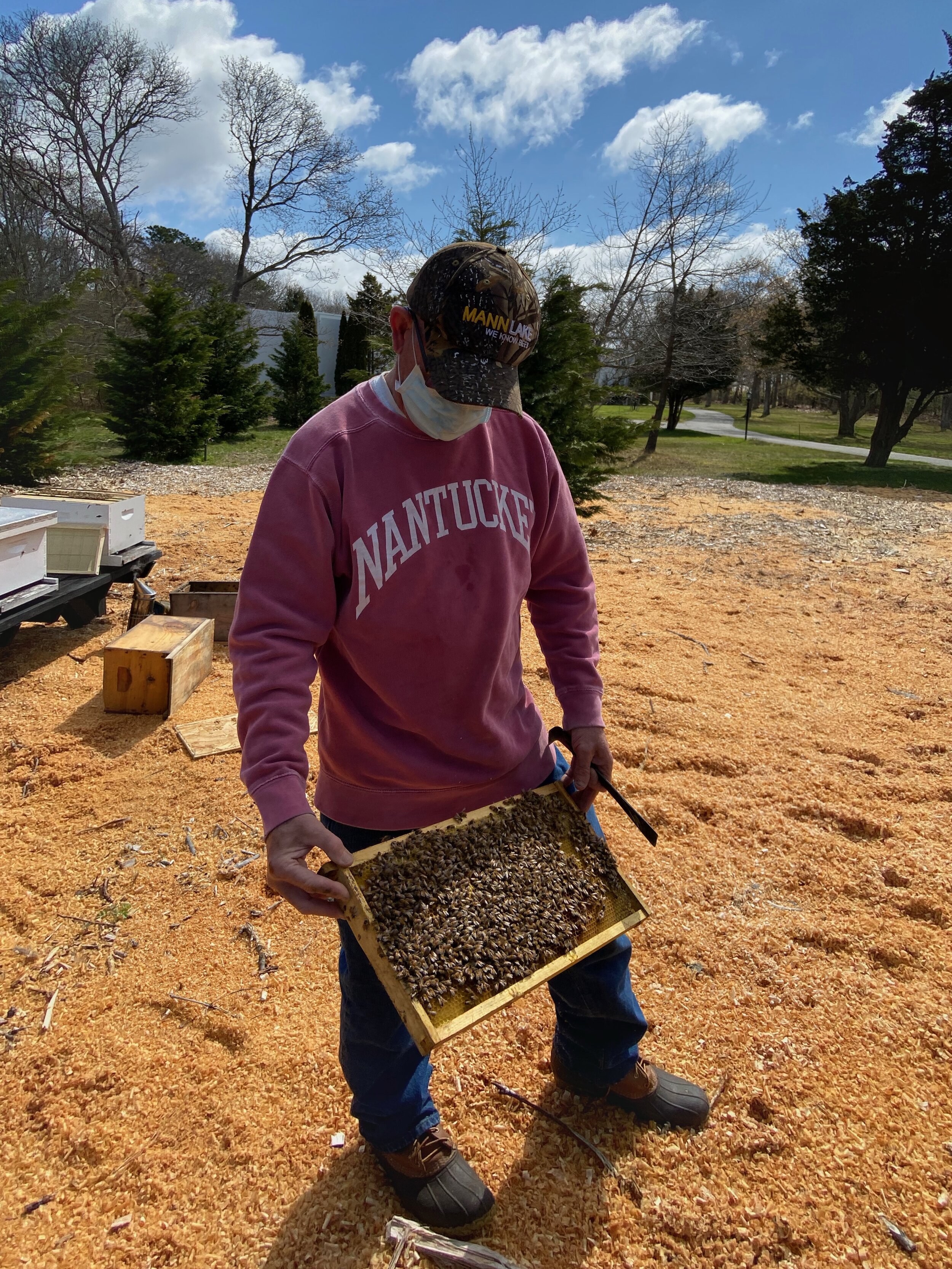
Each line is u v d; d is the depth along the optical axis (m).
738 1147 2.08
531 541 1.76
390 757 1.63
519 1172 2.02
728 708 4.86
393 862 1.55
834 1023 2.49
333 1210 1.92
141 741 4.30
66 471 14.14
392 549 1.50
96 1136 2.12
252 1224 1.89
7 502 5.71
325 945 2.83
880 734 4.56
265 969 2.71
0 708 4.68
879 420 21.53
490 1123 2.15
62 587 5.48
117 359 15.99
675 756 4.20
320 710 1.77
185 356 16.34
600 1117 2.16
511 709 1.80
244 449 18.45
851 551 9.42
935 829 3.57
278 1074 2.29
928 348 20.06
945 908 3.01
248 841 3.42
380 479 1.50
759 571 8.38
